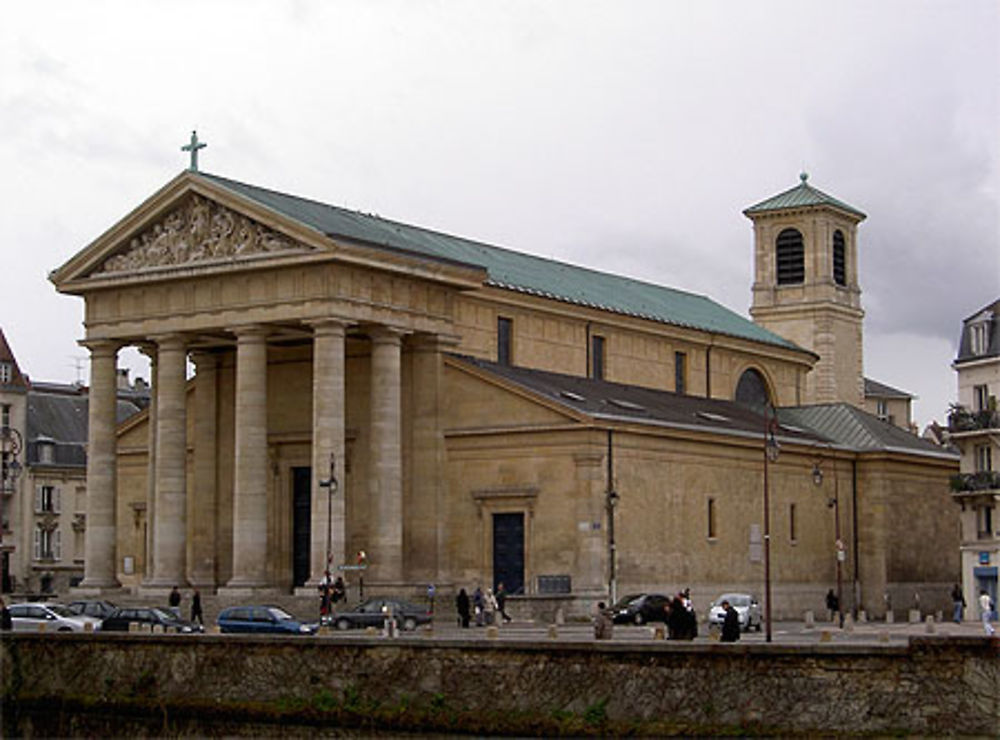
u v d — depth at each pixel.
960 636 53.00
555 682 58.47
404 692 61.47
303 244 98.12
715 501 111.50
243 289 100.75
